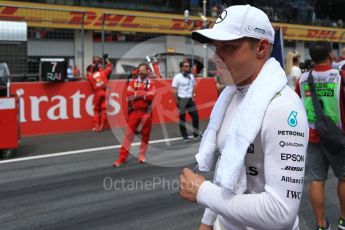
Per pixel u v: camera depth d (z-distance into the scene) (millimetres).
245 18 1441
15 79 9812
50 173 6023
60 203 4664
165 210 4398
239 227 1579
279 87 1442
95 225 4016
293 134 1382
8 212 4398
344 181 3562
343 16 24406
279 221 1368
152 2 18875
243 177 1469
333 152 3451
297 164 1376
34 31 12836
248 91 1474
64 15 12797
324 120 3424
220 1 18141
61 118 9797
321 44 3551
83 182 5480
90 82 10000
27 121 9375
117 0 18016
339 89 3473
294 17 21328
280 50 2053
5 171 6191
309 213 4223
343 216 3730
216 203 1467
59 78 9656
